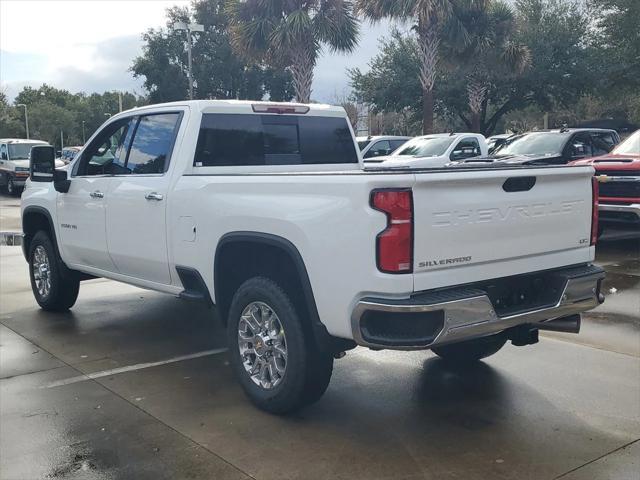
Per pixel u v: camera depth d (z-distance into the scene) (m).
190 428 4.21
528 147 12.98
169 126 5.41
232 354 4.63
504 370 5.25
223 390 4.89
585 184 4.49
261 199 4.26
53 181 6.46
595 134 13.05
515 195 4.01
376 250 3.56
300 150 5.88
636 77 27.33
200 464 3.73
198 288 5.07
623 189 9.70
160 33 41.41
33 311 7.36
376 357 5.64
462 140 13.99
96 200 5.98
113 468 3.70
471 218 3.79
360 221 3.61
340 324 3.79
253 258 4.57
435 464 3.70
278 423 4.27
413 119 33.09
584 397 4.66
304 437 4.06
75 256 6.55
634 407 4.47
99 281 9.05
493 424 4.23
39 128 86.25
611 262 9.72
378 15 19.77
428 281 3.65
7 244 13.14
